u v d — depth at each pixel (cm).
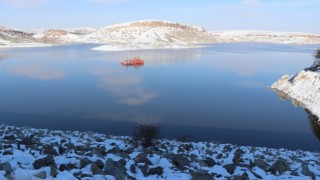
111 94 5166
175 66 9481
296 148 2850
